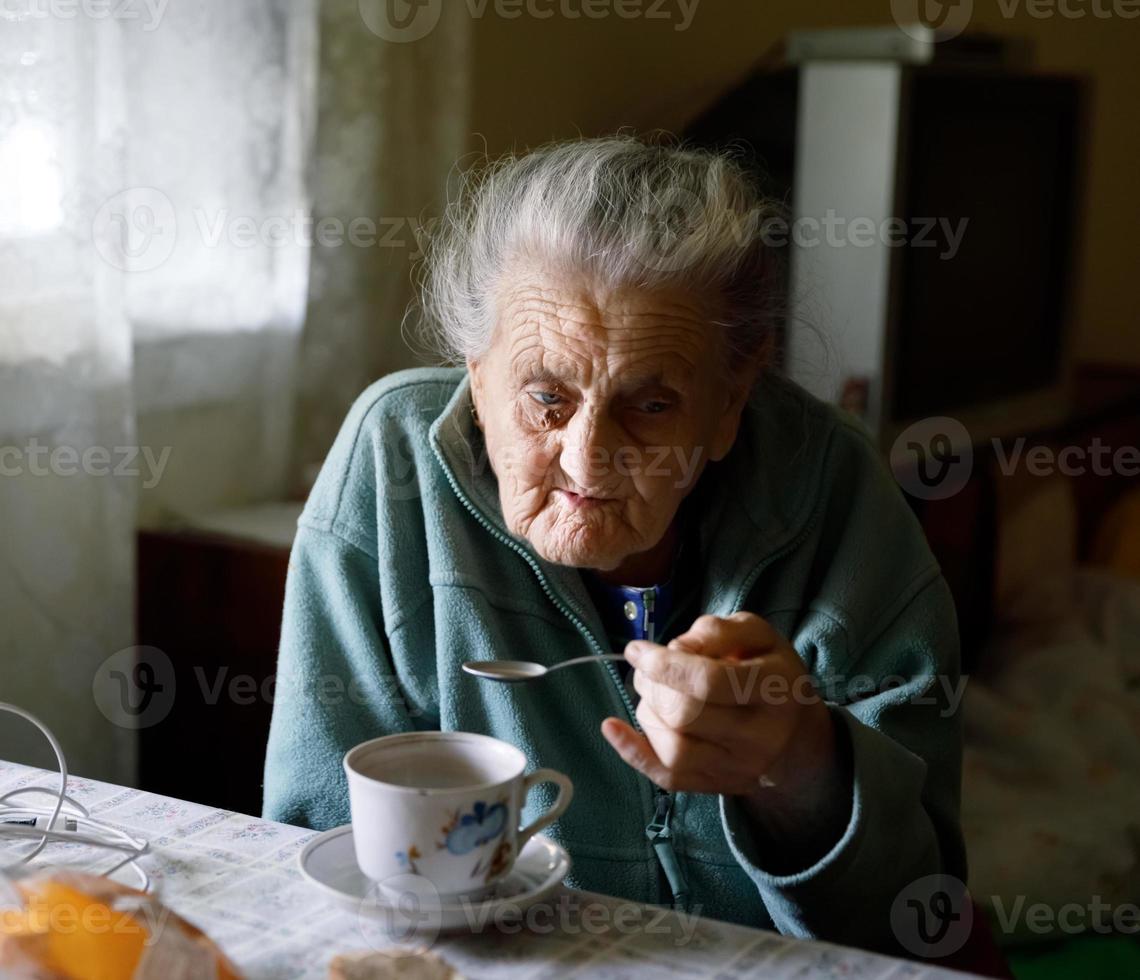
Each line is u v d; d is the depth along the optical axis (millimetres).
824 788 877
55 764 1694
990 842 1862
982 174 2631
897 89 2316
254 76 1937
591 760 1068
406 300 2273
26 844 850
